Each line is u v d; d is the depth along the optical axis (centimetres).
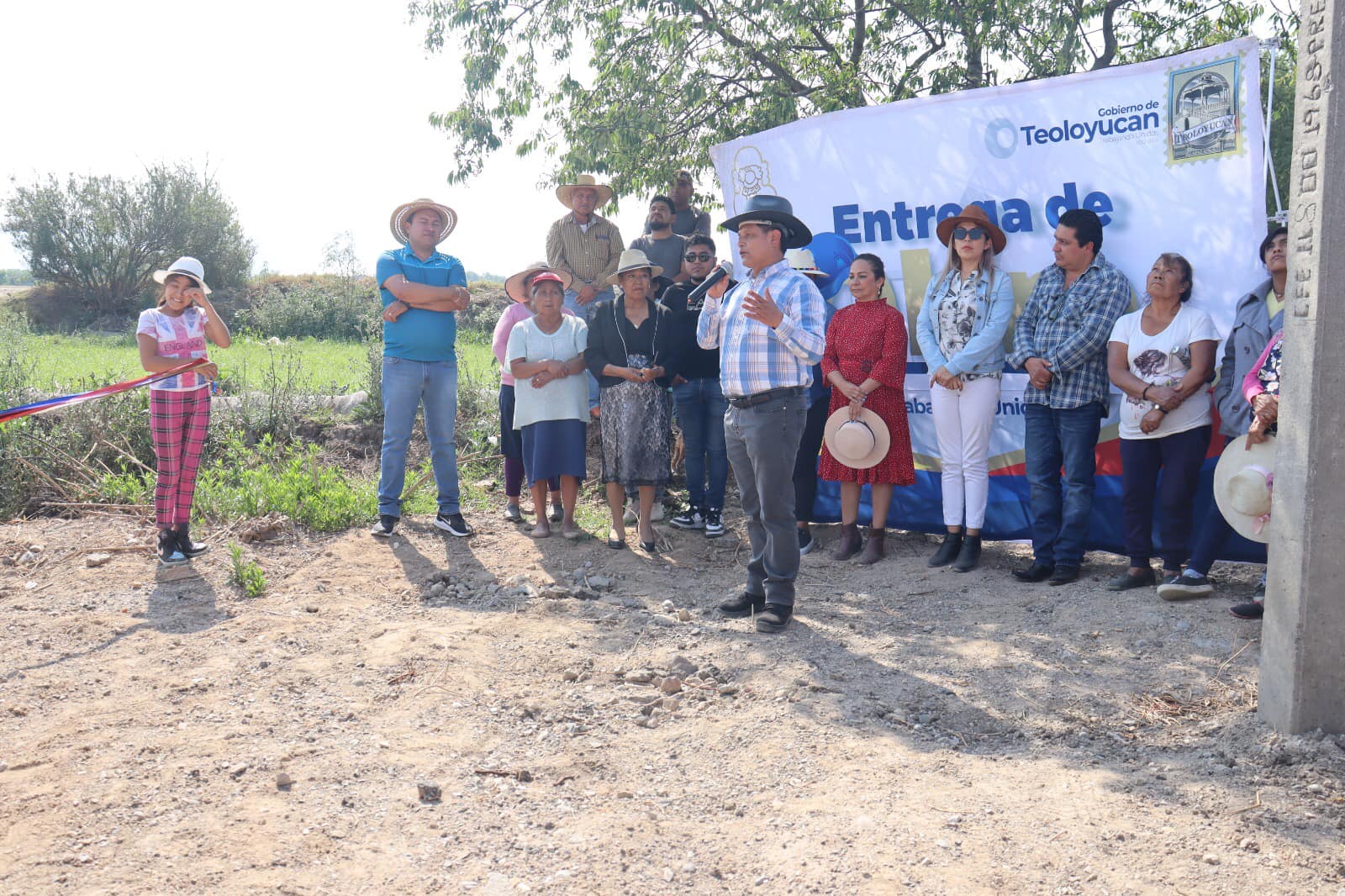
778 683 466
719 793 362
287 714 432
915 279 722
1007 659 496
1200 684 454
